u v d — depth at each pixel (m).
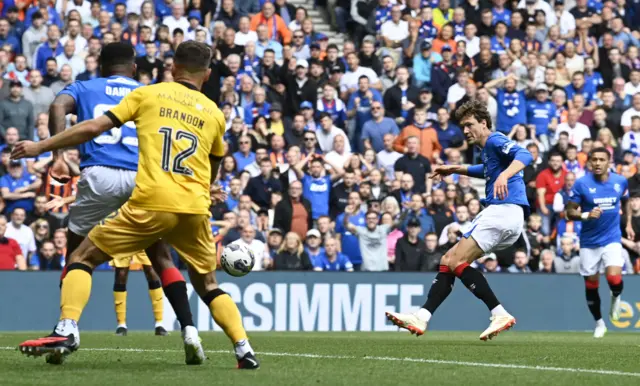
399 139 30.34
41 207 25.66
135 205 9.73
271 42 32.69
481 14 35.16
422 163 29.39
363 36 35.50
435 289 15.62
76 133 9.66
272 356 12.80
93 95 12.52
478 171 15.99
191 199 9.81
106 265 25.41
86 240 9.95
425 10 34.41
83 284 9.87
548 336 22.66
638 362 12.27
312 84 31.27
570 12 37.06
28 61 30.69
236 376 9.36
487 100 32.22
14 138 26.58
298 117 29.89
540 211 29.69
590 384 9.23
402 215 28.02
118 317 20.70
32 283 24.23
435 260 27.23
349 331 25.69
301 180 28.36
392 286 26.42
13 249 24.91
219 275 25.33
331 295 26.02
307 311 25.83
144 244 9.94
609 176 22.59
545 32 35.44
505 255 28.38
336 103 31.12
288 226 27.28
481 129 15.85
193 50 10.20
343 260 26.80
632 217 29.36
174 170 9.78
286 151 29.42
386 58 32.56
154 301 20.23
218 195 11.27
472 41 34.66
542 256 28.42
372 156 29.72
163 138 9.78
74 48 30.03
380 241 27.33
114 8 32.31
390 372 10.19
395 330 26.28
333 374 9.78
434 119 31.36
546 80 32.94
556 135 32.34
